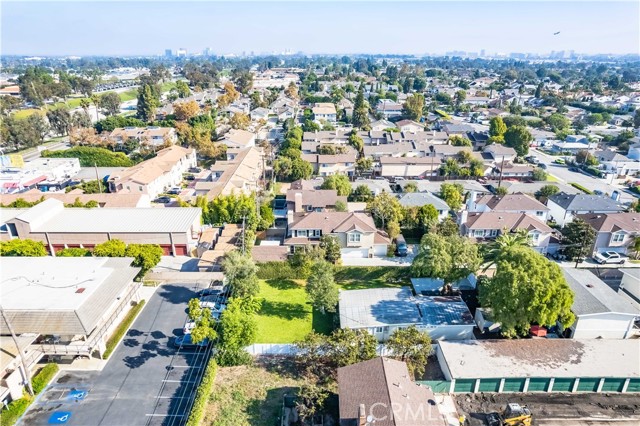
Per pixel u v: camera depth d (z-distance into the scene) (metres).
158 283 56.72
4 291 43.59
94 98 168.12
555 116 157.38
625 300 45.75
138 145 125.00
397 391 32.81
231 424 34.84
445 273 49.31
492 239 63.41
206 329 40.28
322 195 75.31
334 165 104.38
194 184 98.44
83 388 38.44
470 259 49.06
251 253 59.38
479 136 131.25
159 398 37.53
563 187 88.19
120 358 42.41
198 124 138.50
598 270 58.88
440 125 148.75
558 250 63.50
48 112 145.75
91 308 42.16
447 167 102.19
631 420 35.44
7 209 69.12
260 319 48.66
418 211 68.56
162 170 93.38
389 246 62.53
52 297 42.53
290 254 59.25
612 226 62.66
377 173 106.75
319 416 35.22
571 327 44.09
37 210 64.81
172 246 64.06
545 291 39.19
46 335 41.25
